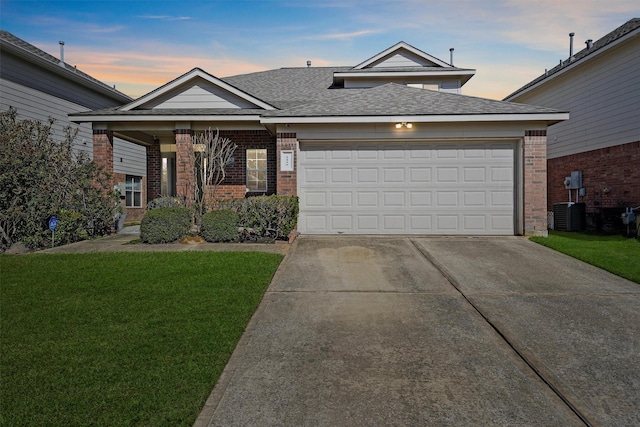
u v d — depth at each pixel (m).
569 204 12.38
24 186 8.77
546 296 5.42
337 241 9.15
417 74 16.45
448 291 5.64
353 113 9.60
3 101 11.67
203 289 5.46
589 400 3.03
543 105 16.47
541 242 8.84
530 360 3.64
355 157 9.99
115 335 4.00
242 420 2.76
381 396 3.06
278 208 8.91
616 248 8.40
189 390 3.05
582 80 13.94
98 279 5.93
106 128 11.71
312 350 3.83
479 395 3.08
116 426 2.62
